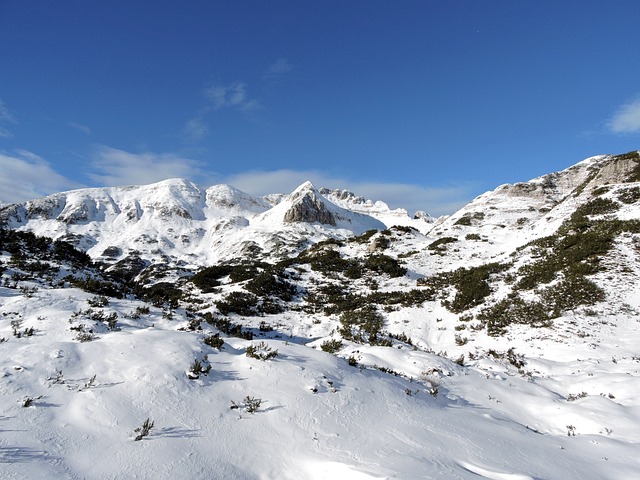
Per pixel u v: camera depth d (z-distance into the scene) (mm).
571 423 9023
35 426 5328
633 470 6242
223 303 25500
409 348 15867
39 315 10039
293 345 10781
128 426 5770
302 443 6152
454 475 5266
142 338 8883
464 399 10156
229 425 6336
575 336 17797
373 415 7516
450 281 31188
